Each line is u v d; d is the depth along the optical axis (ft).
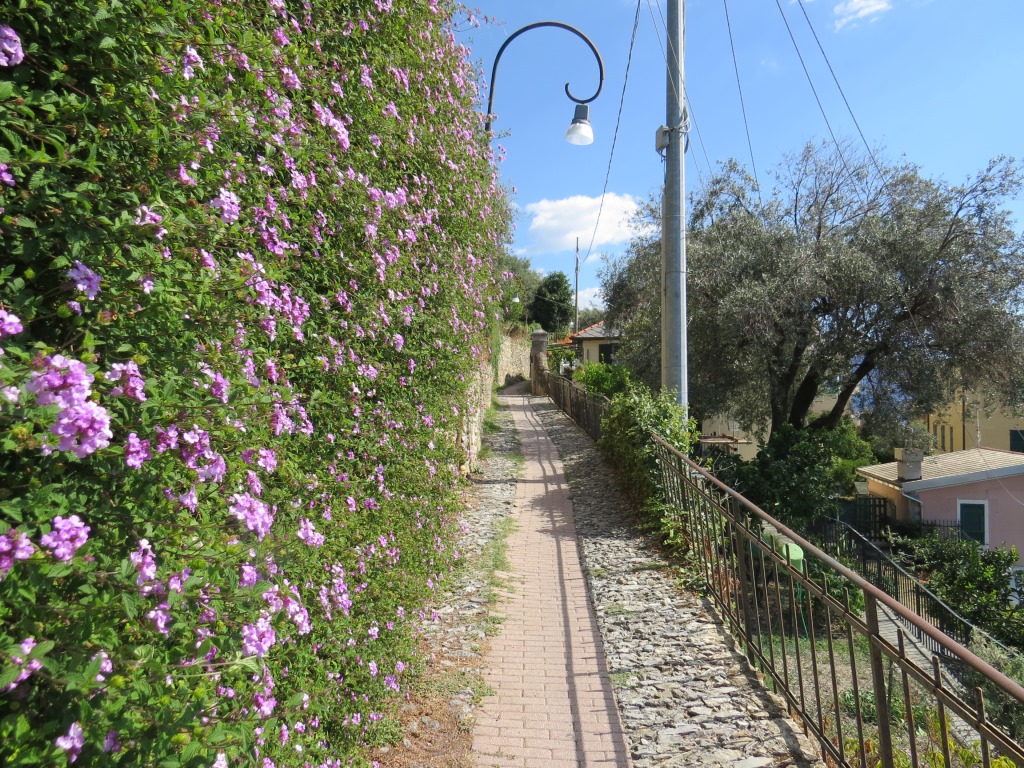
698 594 18.02
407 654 12.55
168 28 5.50
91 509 4.43
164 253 5.41
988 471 59.88
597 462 38.19
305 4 10.13
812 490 41.24
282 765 6.82
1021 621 37.81
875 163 45.01
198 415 5.23
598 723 11.84
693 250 45.47
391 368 12.64
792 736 11.30
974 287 40.16
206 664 5.14
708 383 46.93
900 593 44.09
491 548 22.30
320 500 9.15
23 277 4.51
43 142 4.54
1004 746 6.48
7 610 3.69
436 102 17.39
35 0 4.55
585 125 29.45
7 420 3.72
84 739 3.76
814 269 41.47
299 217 8.96
